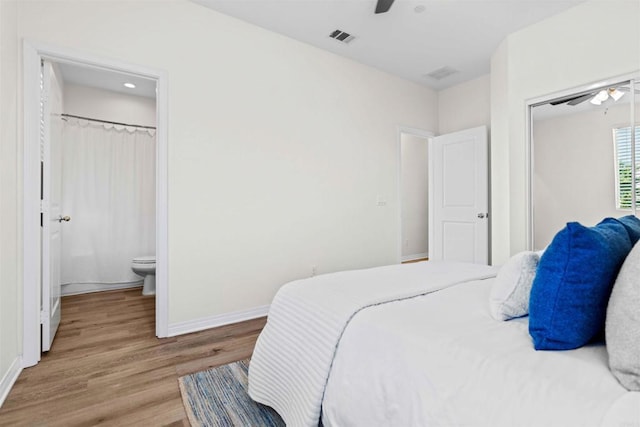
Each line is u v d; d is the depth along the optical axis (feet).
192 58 8.53
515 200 10.26
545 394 2.23
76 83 12.75
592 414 2.00
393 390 3.03
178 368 6.38
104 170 13.08
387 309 3.87
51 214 7.52
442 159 14.06
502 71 10.61
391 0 7.54
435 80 13.58
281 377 4.45
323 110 11.04
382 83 12.70
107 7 7.46
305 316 4.33
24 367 6.36
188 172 8.45
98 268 12.89
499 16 9.23
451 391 2.62
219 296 8.90
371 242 12.35
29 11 6.60
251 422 4.73
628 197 8.25
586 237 2.70
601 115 8.64
